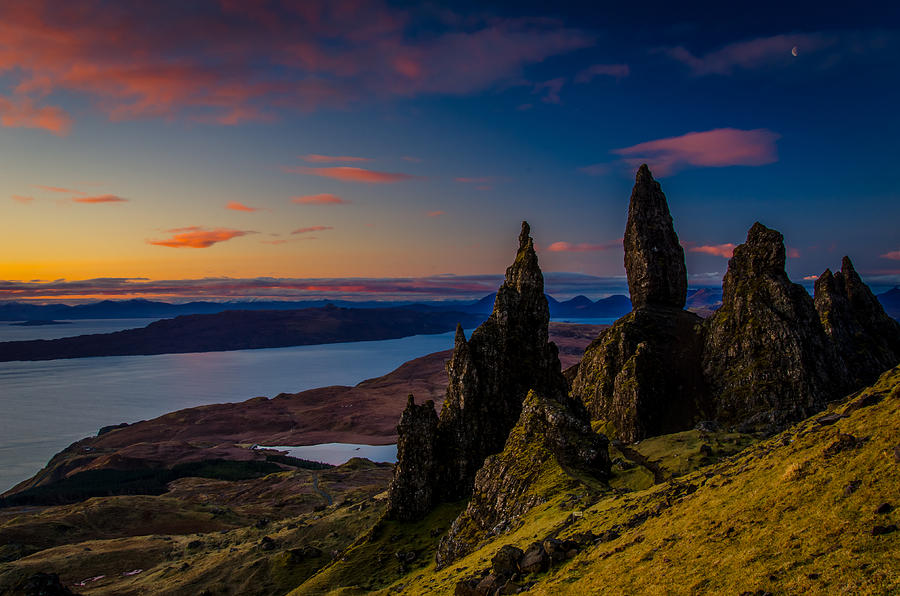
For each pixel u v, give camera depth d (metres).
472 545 98.44
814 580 31.44
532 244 190.38
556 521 76.88
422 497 152.25
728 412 177.50
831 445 46.44
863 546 32.22
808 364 175.88
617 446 166.62
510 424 165.38
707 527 46.56
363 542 146.12
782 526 39.66
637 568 45.09
